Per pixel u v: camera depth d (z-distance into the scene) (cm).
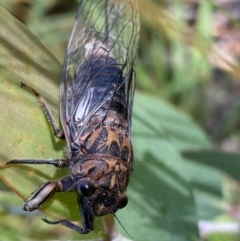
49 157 10
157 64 22
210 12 21
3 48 10
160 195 13
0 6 11
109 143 11
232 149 22
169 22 18
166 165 13
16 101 10
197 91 22
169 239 12
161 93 22
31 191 10
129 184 13
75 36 12
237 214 17
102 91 12
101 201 10
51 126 11
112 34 13
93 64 12
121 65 12
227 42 22
